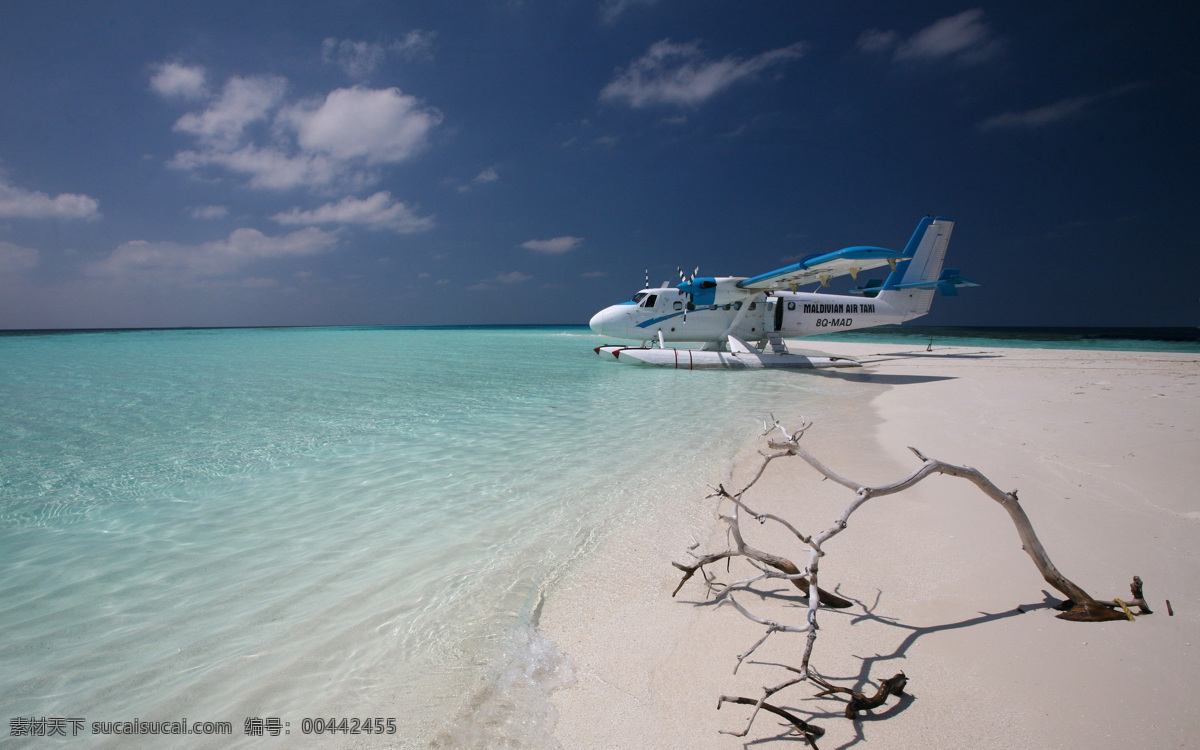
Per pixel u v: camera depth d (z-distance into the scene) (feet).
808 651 5.44
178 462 15.93
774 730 5.42
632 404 26.18
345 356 56.95
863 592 7.99
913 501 11.85
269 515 11.82
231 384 33.22
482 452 17.02
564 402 26.73
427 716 5.79
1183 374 35.94
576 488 13.44
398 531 10.91
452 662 6.71
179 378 36.22
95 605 8.18
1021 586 7.94
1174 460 14.02
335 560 9.63
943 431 19.24
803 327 50.83
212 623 7.68
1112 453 14.94
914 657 6.40
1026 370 40.65
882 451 16.71
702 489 13.23
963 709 5.50
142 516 11.80
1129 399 24.44
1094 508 10.90
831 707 5.68
